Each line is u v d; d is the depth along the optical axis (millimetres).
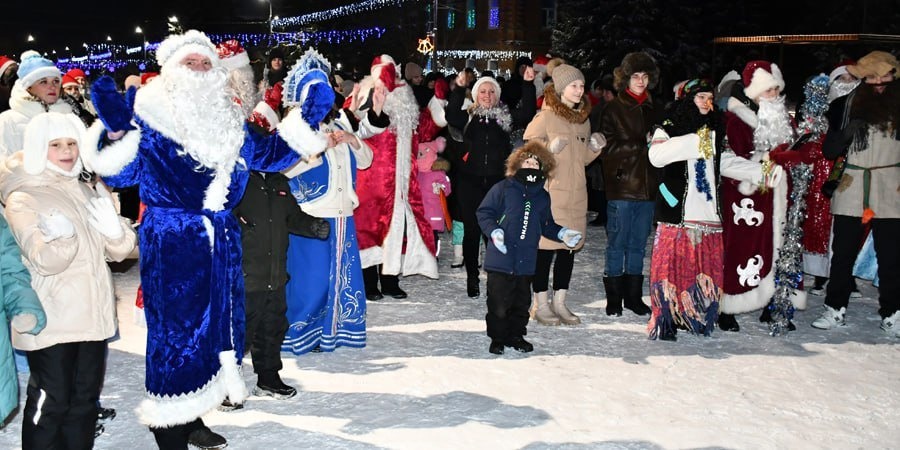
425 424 4516
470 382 5207
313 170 5547
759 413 4746
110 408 4668
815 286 7934
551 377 5320
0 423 3404
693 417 4668
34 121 3654
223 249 3977
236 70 5016
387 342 6078
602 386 5160
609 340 6199
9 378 3426
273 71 6973
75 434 3773
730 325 6512
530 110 8367
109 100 3592
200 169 3863
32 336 3607
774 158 6020
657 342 6156
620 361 5676
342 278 5781
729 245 6367
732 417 4680
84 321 3689
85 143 3699
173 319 3818
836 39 10609
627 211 6828
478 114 7359
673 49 24703
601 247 10305
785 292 6348
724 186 6371
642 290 7625
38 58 5848
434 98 8016
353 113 5922
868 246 7395
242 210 4625
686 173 6137
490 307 5789
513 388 5105
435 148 8008
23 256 3594
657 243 6230
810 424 4594
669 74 24219
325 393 4988
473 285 7574
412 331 6398
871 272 7418
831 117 6414
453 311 7059
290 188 5172
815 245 7480
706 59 24516
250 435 4348
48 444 3691
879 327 6629
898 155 6273
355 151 5840
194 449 4219
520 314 5867
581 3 25500
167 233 3826
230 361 4000
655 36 24750
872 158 6309
